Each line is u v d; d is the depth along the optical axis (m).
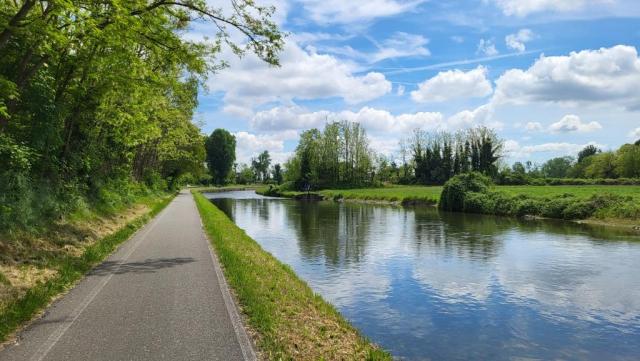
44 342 5.95
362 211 45.53
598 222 31.66
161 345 5.93
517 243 22.81
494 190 45.12
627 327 10.57
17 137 13.77
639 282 14.60
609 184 72.88
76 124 19.34
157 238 16.31
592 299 12.78
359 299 12.65
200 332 6.44
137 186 33.06
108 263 11.24
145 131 23.39
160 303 7.81
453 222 33.75
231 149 129.88
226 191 114.50
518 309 11.84
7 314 6.53
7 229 10.71
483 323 10.77
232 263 11.29
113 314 7.16
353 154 105.25
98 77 15.89
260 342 6.20
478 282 14.66
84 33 11.61
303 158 101.50
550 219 35.00
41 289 7.95
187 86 22.84
